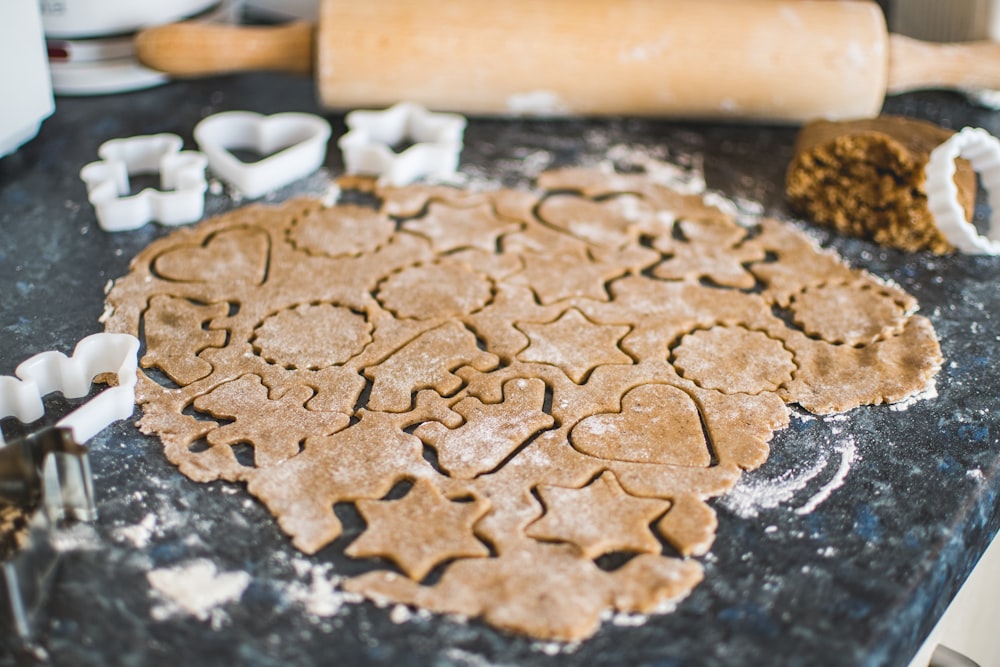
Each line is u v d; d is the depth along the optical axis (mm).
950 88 748
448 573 450
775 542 466
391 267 584
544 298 570
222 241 594
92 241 588
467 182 648
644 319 561
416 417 508
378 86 673
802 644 434
